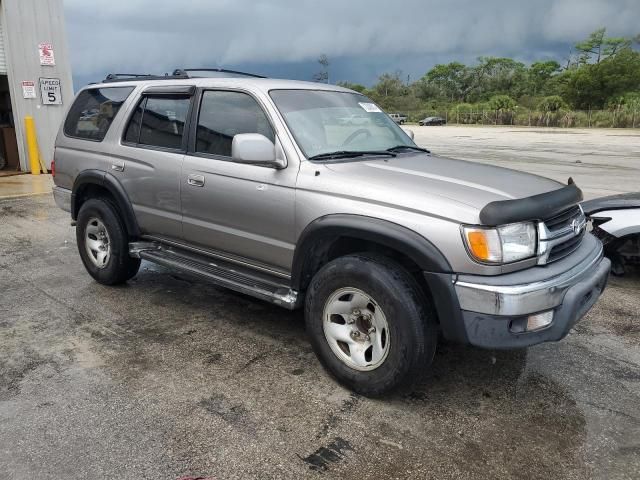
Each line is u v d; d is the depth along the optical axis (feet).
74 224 18.39
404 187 10.77
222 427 10.16
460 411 10.75
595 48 323.57
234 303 16.35
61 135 18.58
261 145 11.70
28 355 12.99
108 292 17.25
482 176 11.79
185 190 14.11
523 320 9.82
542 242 10.19
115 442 9.70
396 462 9.24
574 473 8.98
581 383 11.84
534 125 193.26
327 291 11.27
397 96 328.90
